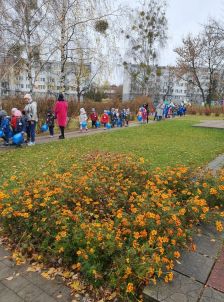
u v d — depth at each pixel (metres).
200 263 3.06
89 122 19.70
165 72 63.09
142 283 2.65
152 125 18.75
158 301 2.49
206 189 4.38
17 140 9.41
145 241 3.03
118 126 18.47
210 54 35.34
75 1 12.45
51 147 9.54
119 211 3.42
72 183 4.04
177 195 4.39
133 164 5.16
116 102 25.58
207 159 8.21
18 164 7.06
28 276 2.95
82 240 2.93
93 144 10.43
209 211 4.09
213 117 31.89
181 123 20.36
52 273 2.98
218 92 48.88
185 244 3.25
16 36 11.90
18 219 3.52
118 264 2.65
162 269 2.83
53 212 3.36
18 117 9.64
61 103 11.42
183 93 82.94
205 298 2.54
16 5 11.42
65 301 2.63
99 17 13.21
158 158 8.12
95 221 3.24
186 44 42.03
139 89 45.09
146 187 4.19
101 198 3.92
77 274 2.94
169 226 3.19
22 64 13.38
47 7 11.68
